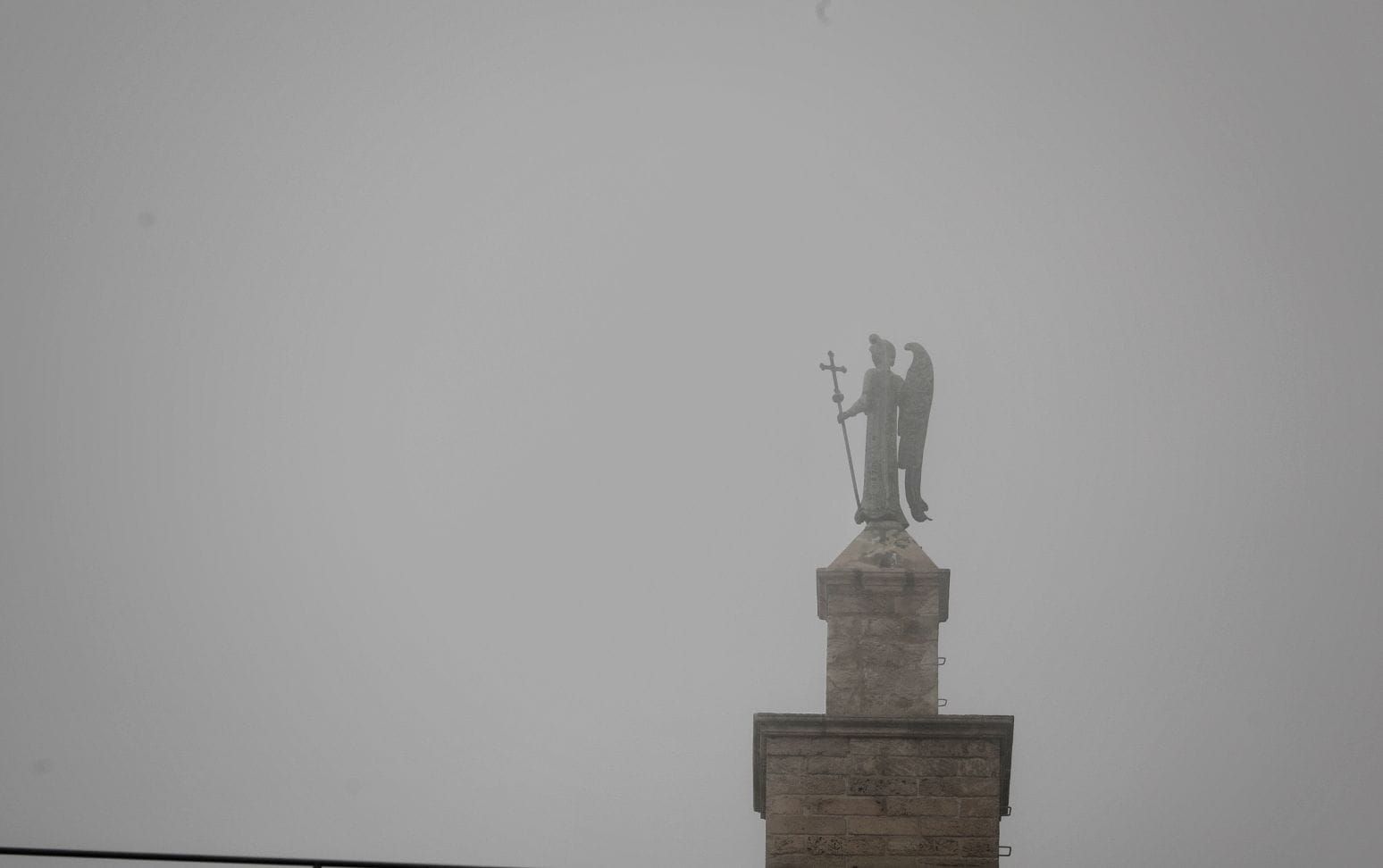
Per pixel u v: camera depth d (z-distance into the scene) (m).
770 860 28.53
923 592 31.55
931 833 28.62
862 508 32.72
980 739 29.16
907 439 33.53
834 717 29.36
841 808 28.80
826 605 31.84
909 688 31.02
